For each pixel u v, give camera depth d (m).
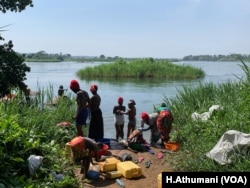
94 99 9.58
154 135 9.85
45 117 9.59
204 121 9.59
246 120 8.43
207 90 12.90
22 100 11.16
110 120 15.55
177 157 8.20
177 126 10.79
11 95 11.32
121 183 7.16
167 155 8.65
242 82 10.56
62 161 7.62
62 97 12.47
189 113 11.29
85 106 9.15
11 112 9.02
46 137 8.68
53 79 43.84
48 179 6.68
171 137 10.01
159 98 23.89
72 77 49.22
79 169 7.84
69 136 9.48
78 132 9.20
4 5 12.70
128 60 59.72
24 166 6.89
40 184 6.46
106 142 9.44
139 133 9.46
